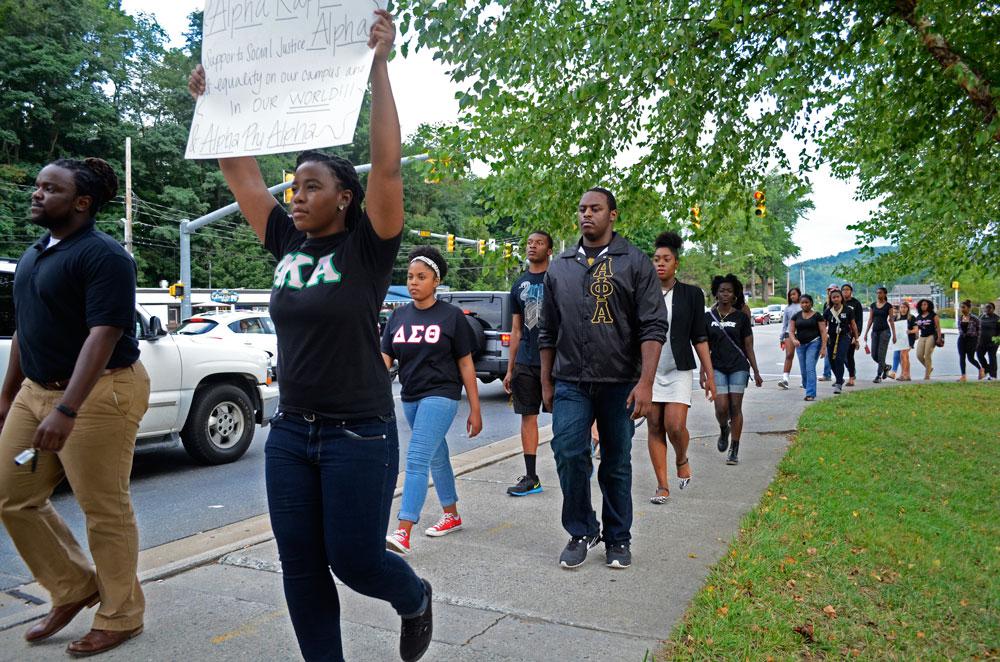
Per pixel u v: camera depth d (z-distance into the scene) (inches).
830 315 534.9
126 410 125.0
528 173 332.5
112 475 124.9
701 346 226.1
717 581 150.6
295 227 103.8
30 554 126.3
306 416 97.1
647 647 123.3
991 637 131.2
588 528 165.8
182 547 192.2
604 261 161.9
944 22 286.0
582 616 136.1
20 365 127.2
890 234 473.1
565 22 291.0
